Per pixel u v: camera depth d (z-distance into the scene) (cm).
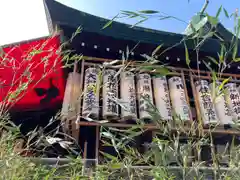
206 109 609
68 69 739
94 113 536
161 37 724
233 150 293
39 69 579
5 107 324
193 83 665
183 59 752
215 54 732
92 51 723
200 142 287
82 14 682
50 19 664
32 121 944
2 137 299
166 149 290
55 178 325
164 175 266
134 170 337
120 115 582
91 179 316
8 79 579
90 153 615
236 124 441
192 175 289
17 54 615
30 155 373
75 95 605
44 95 855
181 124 316
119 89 634
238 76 712
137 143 557
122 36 705
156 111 322
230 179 266
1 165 237
